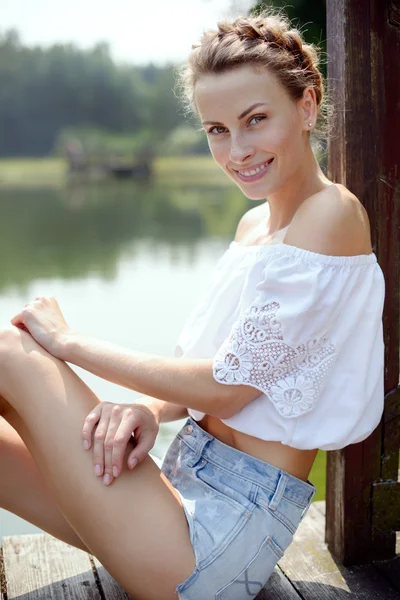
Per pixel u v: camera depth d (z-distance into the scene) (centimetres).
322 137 186
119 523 146
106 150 4456
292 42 157
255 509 152
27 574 187
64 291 667
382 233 184
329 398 156
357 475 191
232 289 165
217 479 158
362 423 163
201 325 170
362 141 180
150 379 153
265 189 158
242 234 187
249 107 152
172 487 154
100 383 392
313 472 290
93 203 1872
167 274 755
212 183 2845
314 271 148
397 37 179
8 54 6481
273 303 150
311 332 149
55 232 1204
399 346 190
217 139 160
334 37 181
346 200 154
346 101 178
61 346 159
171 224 1275
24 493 166
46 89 6519
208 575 146
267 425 154
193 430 167
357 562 193
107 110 6612
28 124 6538
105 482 146
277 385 150
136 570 146
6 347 156
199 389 152
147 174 3622
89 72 6562
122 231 1192
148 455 155
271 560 154
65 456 148
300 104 157
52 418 149
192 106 171
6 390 154
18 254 949
